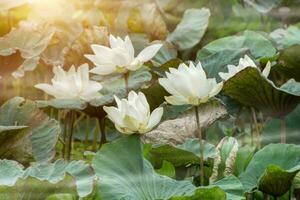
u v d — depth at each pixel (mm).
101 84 4559
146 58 4262
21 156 4012
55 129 4191
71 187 3484
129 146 3674
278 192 3713
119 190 3539
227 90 4195
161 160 4004
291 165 3846
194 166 4207
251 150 4051
